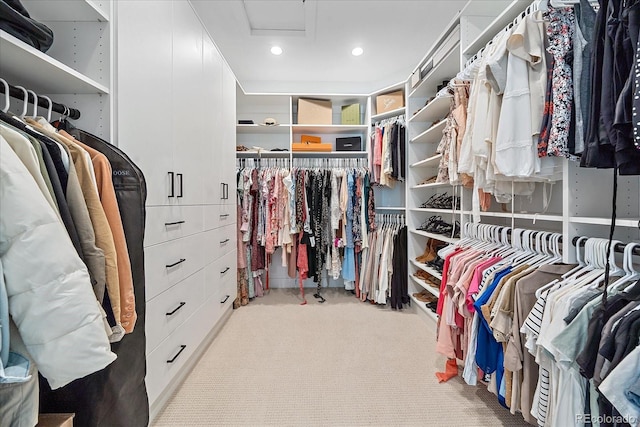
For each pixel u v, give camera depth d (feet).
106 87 3.51
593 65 2.79
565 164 3.71
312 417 4.41
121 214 3.17
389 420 4.34
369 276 9.49
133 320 2.97
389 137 9.17
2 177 1.87
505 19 4.83
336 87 11.35
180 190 5.02
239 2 6.89
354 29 7.99
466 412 4.50
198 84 5.84
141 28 4.05
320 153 10.64
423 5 7.03
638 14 2.35
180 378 5.24
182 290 5.09
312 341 6.82
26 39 2.61
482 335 4.15
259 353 6.25
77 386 2.86
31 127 2.52
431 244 8.89
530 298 3.51
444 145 6.53
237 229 9.13
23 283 1.90
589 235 3.72
